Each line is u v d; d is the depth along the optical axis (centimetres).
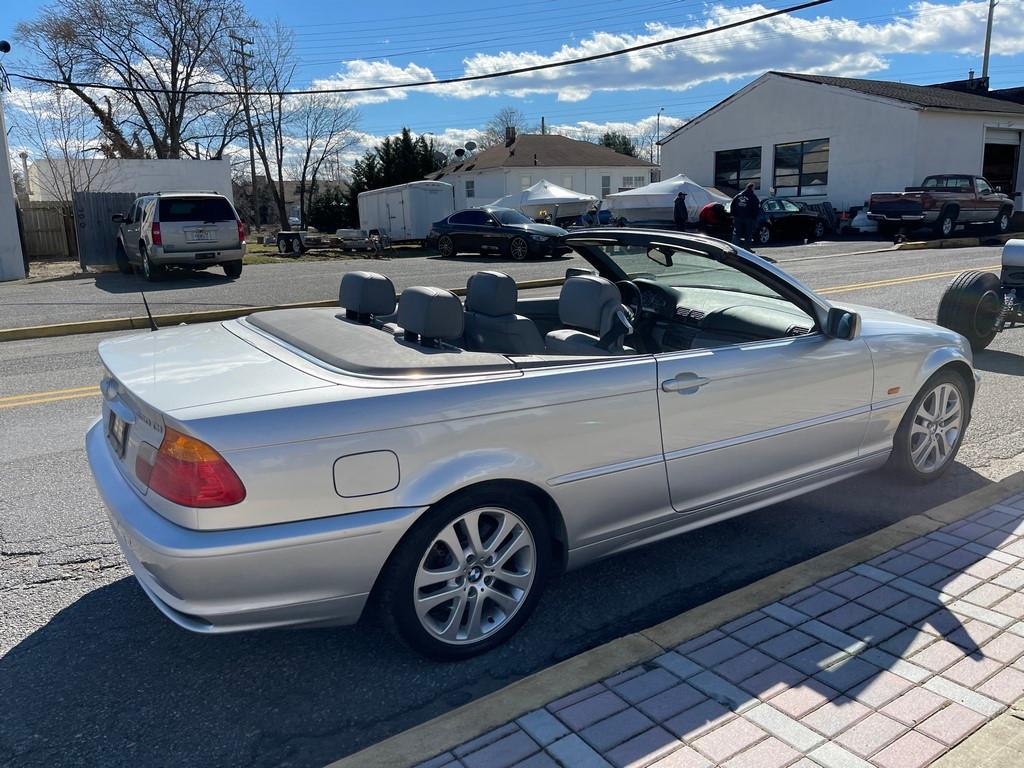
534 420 299
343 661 312
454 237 2381
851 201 3089
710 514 363
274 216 7769
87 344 1045
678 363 340
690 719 255
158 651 321
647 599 356
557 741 247
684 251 402
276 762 258
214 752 263
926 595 327
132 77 4456
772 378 366
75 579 379
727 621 312
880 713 255
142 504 276
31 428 626
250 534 257
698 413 344
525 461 298
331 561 268
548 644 323
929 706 258
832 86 3089
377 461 271
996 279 793
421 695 291
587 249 462
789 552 398
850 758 235
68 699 291
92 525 437
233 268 1762
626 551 349
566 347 356
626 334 361
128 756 261
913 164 2866
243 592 260
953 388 461
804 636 300
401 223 3038
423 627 295
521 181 4138
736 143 3519
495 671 305
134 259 1834
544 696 268
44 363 906
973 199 2534
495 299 375
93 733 272
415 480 278
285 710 284
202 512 254
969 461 503
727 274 429
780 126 3312
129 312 1262
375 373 286
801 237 2691
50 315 1247
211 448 254
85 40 4241
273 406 263
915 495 457
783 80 3266
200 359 315
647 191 2980
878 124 2950
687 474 346
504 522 305
